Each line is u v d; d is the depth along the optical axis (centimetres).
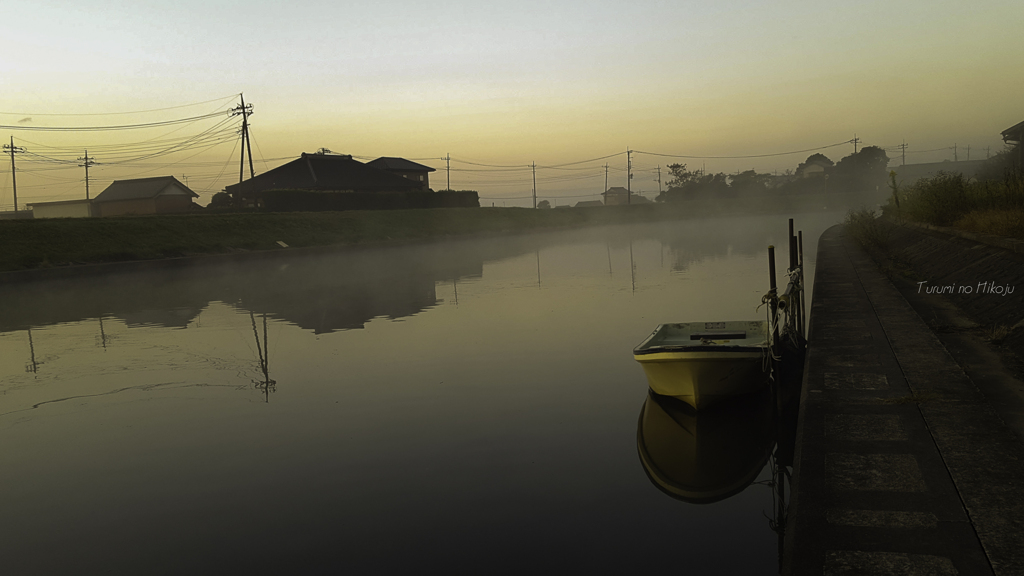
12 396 1030
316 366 1172
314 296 2105
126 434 848
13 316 1828
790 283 1097
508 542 551
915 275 1578
